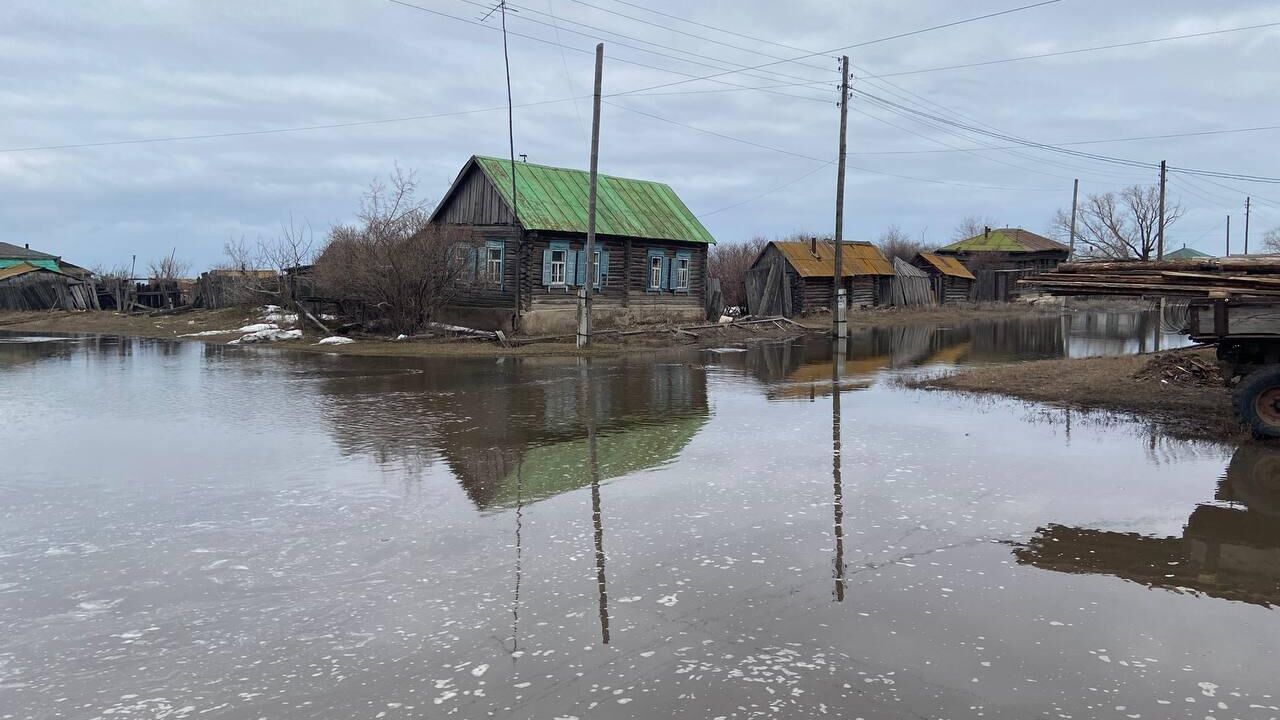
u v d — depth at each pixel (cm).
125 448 946
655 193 3284
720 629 460
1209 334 1021
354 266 2466
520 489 764
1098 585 527
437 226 2589
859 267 4425
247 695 391
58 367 1834
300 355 2122
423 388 1477
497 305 2758
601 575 543
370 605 496
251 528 647
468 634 455
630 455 911
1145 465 852
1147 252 6109
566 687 396
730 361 2036
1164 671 413
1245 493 743
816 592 513
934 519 665
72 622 475
